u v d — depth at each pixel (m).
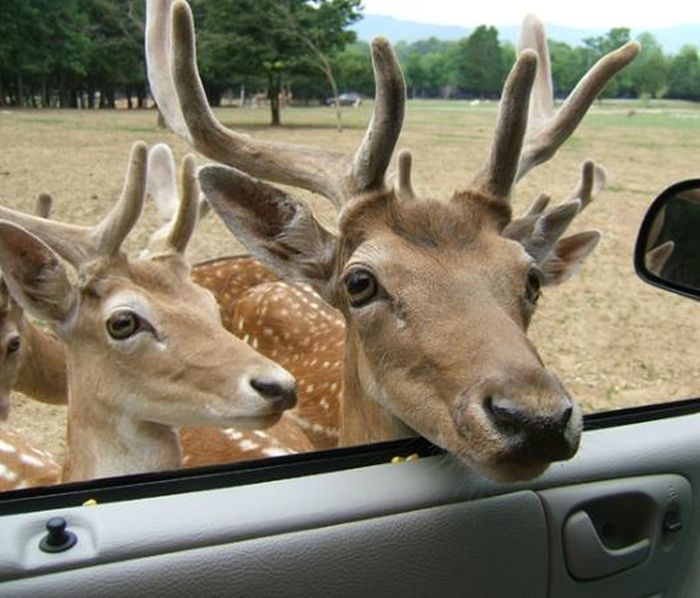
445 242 0.62
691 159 4.82
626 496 0.52
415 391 0.56
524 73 0.63
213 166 0.67
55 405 1.16
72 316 0.78
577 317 1.80
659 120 9.02
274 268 0.70
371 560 0.45
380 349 0.59
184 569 0.41
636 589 0.53
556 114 0.76
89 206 2.43
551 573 0.50
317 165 0.72
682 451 0.55
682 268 0.79
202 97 0.74
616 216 2.79
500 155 0.65
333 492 0.46
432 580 0.46
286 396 0.73
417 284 0.58
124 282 0.77
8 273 0.76
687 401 0.60
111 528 0.42
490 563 0.48
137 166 0.76
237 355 0.75
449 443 0.52
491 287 0.59
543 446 0.47
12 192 2.58
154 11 0.89
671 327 1.77
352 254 0.64
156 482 0.45
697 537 0.56
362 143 0.65
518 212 2.63
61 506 0.43
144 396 0.76
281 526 0.44
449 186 3.05
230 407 0.73
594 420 0.57
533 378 0.49
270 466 0.48
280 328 1.24
